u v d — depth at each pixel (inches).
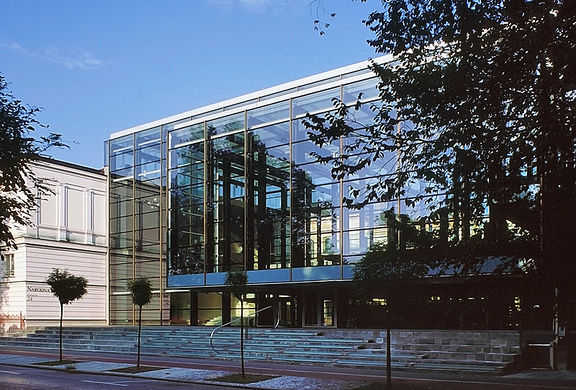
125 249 1776.6
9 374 819.4
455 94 348.8
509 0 331.9
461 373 749.3
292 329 1139.3
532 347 813.2
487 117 339.6
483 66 339.3
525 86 329.1
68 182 1742.1
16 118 402.9
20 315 1584.6
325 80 1481.3
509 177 339.6
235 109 1492.4
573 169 314.0
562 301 359.6
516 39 319.9
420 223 410.9
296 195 1342.3
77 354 1137.4
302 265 1306.6
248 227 1421.0
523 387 626.2
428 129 381.1
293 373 768.9
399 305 559.8
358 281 578.2
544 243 334.6
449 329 1064.2
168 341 1171.3
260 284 1358.3
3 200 427.2
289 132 1376.7
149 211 1718.8
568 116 307.4
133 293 870.4
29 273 1596.9
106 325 1734.7
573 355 797.9
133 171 1781.5
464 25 348.8
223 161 1504.7
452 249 384.2
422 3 366.6
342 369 818.2
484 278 372.8
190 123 1582.2
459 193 365.7
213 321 1557.6
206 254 1489.9
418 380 684.1
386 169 1184.8
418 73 373.4
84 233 1769.2
